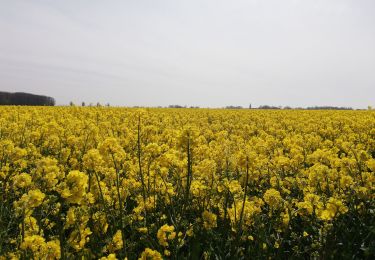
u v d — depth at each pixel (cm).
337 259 500
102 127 1468
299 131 2022
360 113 3253
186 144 561
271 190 548
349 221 558
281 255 523
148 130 873
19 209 423
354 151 778
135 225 564
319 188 659
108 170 656
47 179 527
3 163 722
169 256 509
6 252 425
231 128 2244
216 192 638
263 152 970
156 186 636
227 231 549
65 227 433
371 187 643
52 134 1223
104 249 457
